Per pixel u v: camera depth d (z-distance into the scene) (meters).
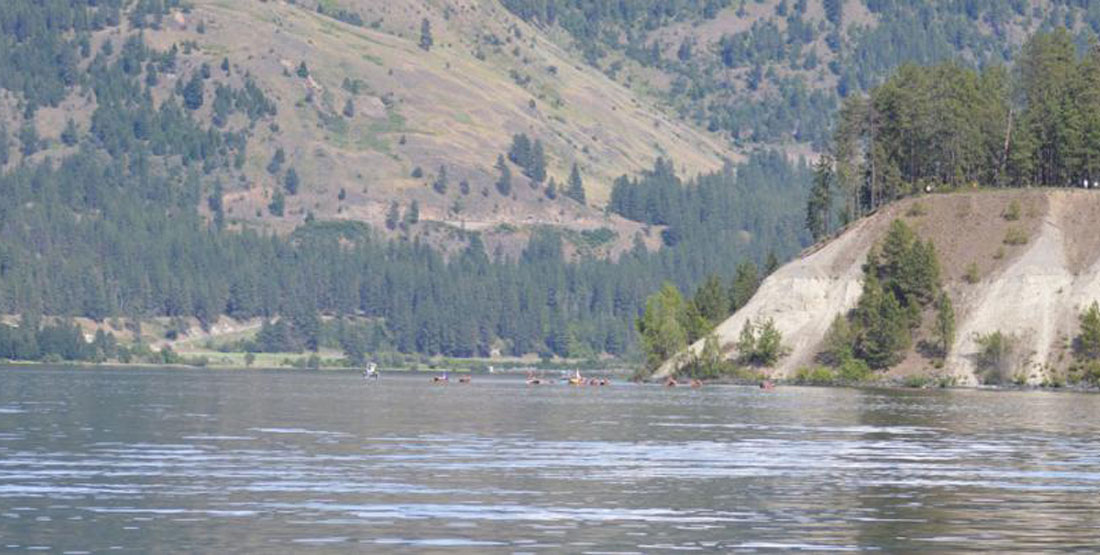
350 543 151.12
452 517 168.75
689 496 188.25
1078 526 164.75
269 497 184.00
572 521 166.50
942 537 157.12
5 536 153.88
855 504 181.62
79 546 148.38
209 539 152.88
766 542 153.62
